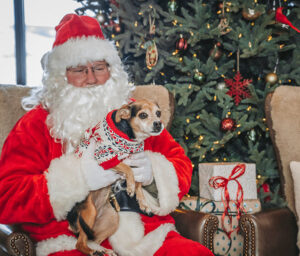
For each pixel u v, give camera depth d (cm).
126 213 167
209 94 291
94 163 162
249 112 299
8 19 360
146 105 165
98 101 190
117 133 161
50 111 185
